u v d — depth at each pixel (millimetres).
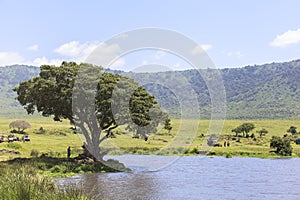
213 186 26984
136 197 22469
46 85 38219
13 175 15625
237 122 123062
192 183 28000
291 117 162750
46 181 15695
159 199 22234
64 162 34938
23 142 59875
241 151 59781
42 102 39219
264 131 96562
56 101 38219
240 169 38125
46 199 13617
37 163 33719
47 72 39562
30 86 40562
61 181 27500
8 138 62094
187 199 22375
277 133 103438
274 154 58156
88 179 29000
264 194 24312
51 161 35656
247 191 25281
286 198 23156
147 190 24688
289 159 51844
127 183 26969
